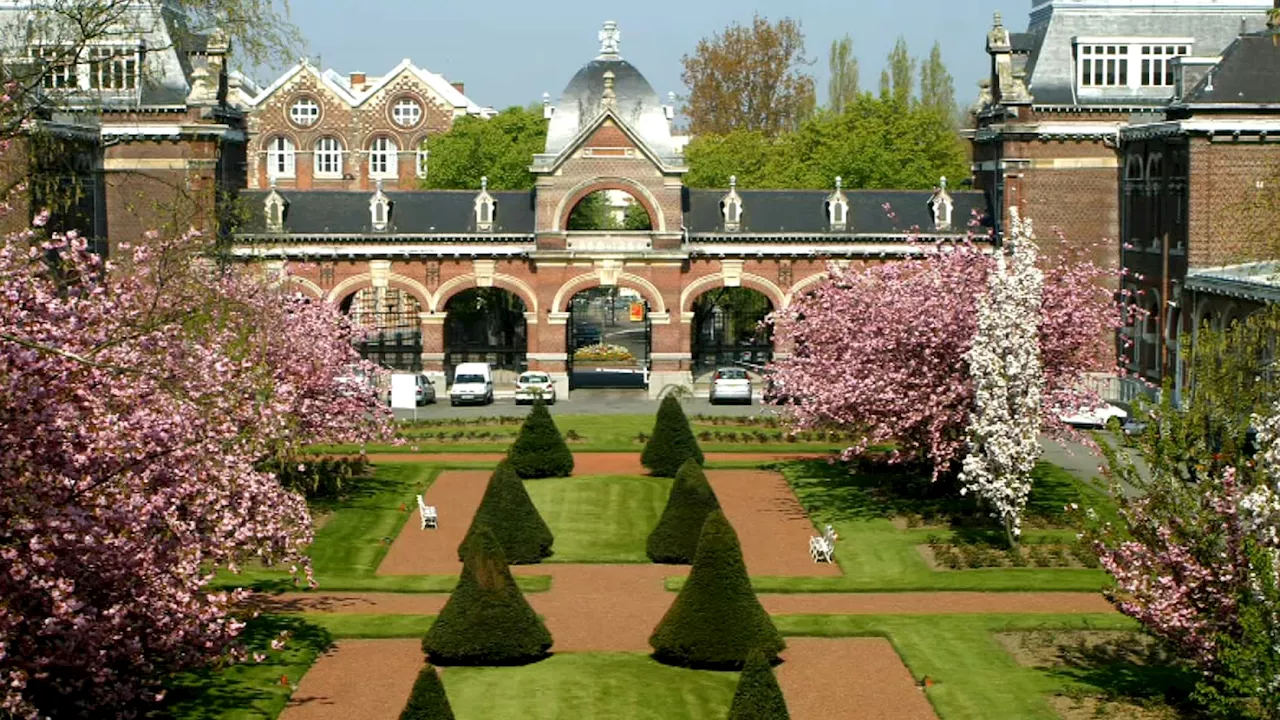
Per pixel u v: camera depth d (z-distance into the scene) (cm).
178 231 6400
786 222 10625
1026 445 5866
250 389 5172
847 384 6819
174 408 4056
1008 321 5916
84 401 3622
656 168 10419
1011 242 6381
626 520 6712
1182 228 9094
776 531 6488
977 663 4581
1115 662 4600
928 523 6519
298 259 10406
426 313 10556
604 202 15888
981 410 6025
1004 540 6138
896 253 10550
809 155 14812
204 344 5275
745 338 12569
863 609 5238
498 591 4612
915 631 4903
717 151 15038
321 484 7112
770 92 18275
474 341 13212
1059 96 10281
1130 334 9925
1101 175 10275
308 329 6975
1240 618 3609
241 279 6912
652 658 4684
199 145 10050
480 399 10206
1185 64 9331
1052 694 4316
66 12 5309
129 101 9988
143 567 3669
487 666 4581
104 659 3622
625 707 4256
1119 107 10200
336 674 4497
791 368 7488
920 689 4400
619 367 13025
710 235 10512
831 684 4444
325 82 16838
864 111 14575
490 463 7925
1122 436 4300
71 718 3712
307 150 16875
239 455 4656
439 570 5822
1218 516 3922
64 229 8856
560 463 7569
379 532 6359
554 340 10538
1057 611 5162
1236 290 8050
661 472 7631
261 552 4638
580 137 10388
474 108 18000
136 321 4309
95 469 3622
